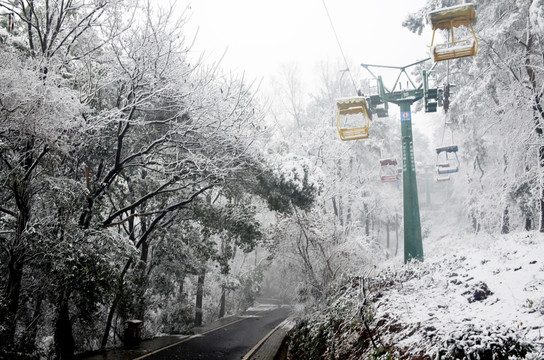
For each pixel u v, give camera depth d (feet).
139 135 43.65
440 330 16.62
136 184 49.21
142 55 37.24
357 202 91.50
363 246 53.88
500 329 14.37
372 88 46.03
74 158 35.53
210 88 41.60
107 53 40.11
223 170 41.22
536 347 12.74
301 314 48.44
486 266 27.17
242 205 51.83
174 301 62.85
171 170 40.14
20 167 28.09
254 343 42.75
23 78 24.45
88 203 35.45
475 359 12.76
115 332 49.98
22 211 29.19
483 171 67.00
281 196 46.96
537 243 30.40
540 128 42.73
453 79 66.80
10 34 36.09
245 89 44.19
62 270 28.81
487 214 66.85
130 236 51.29
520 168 51.49
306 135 77.61
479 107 55.72
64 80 28.73
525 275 22.43
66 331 33.73
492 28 49.44
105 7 36.42
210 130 41.52
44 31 36.24
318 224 51.19
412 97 43.21
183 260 56.08
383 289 30.04
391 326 20.70
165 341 42.80
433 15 32.12
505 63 44.73
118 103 39.81
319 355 26.22
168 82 38.81
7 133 26.84
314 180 47.03
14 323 28.22
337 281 45.24
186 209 52.85
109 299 35.42
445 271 29.60
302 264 51.13
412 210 40.16
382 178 65.72
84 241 31.37
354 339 22.50
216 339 45.78
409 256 39.04
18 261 29.32
